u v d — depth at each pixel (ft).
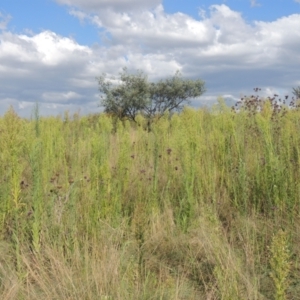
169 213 17.78
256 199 19.20
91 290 12.14
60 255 13.83
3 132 15.93
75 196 16.81
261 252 15.05
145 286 12.21
